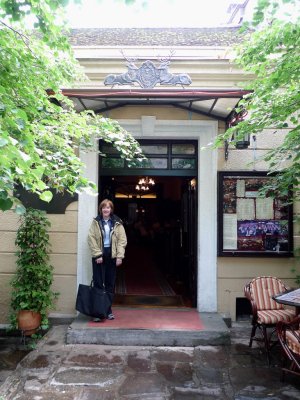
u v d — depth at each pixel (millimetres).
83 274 5645
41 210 5469
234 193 5680
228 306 5652
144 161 5973
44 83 3734
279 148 4176
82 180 2891
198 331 4770
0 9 3086
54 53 3641
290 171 4246
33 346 4742
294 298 3943
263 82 3863
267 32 3717
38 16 3016
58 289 5648
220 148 5707
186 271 7059
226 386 3719
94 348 4629
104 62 5621
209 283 5676
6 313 5633
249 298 4688
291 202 5102
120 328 4816
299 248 5574
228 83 5656
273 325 4352
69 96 4570
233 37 6613
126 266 10023
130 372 4000
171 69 5648
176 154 5977
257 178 5676
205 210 5734
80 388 3662
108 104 5559
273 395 3537
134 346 4715
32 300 5031
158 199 13688
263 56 3838
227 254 5617
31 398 3488
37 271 5035
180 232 7797
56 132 3578
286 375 3947
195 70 5641
